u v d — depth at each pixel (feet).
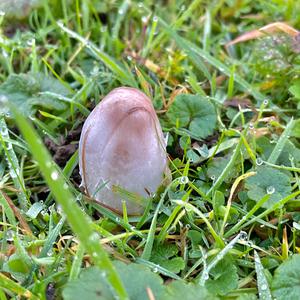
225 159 0.80
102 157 0.68
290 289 0.62
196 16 1.14
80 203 0.76
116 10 1.14
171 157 0.85
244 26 1.13
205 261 0.66
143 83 0.90
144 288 0.59
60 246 0.69
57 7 1.13
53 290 0.65
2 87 0.91
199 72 1.01
